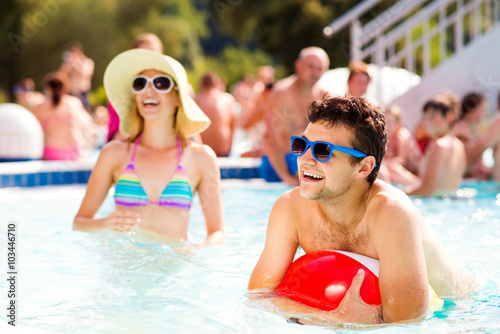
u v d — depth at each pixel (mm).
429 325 2129
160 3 32781
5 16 27438
